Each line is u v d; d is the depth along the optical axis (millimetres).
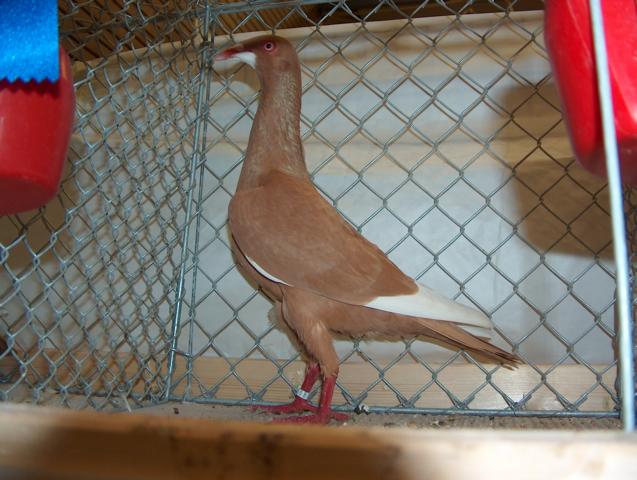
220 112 1486
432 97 1315
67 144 651
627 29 502
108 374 1312
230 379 1292
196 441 327
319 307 1104
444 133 1383
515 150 1345
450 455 302
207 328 1396
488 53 1377
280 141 1283
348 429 323
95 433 341
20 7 531
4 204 661
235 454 321
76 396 1253
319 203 1167
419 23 1408
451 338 1098
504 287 1305
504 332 1283
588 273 1268
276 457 316
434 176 1371
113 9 1361
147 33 1464
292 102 1311
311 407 1160
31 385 1267
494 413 1117
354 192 1401
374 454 307
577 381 1168
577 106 520
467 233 1339
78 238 1444
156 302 1359
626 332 391
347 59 1432
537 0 1597
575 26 512
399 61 1412
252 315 1385
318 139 1443
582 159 551
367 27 1438
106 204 1383
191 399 1244
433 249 1350
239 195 1190
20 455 347
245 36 1523
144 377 1294
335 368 1083
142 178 1398
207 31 1398
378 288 1090
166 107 1423
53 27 528
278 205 1139
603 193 1285
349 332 1168
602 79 424
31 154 583
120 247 1414
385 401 1226
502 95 1363
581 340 1243
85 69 1515
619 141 496
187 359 1307
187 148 1451
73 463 340
